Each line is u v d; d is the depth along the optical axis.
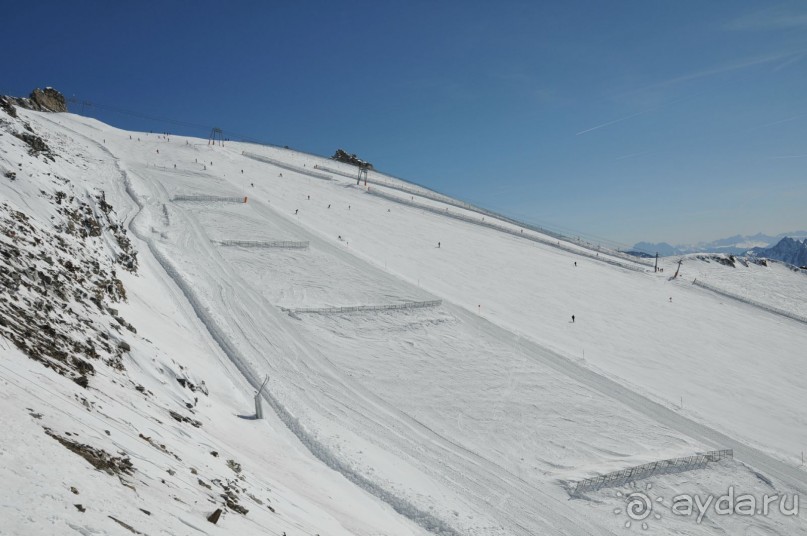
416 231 79.00
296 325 38.91
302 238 59.00
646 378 44.84
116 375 14.77
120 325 20.03
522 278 67.56
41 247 20.42
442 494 23.31
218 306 36.97
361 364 36.00
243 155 103.19
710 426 37.41
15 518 4.78
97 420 9.51
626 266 87.50
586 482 27.39
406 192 110.50
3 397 7.40
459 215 94.31
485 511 23.12
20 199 24.12
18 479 5.52
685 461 31.02
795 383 51.09
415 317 45.41
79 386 11.00
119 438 9.34
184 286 37.75
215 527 8.03
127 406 12.37
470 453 28.34
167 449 11.01
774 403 45.00
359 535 15.34
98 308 19.69
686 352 53.97
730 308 76.94
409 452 26.67
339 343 38.34
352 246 63.09
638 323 60.00
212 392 23.16
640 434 33.81
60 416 8.23
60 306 16.25
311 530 12.48
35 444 6.51
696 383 46.34
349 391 31.75
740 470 31.75
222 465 13.10
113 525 5.81
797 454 35.81
